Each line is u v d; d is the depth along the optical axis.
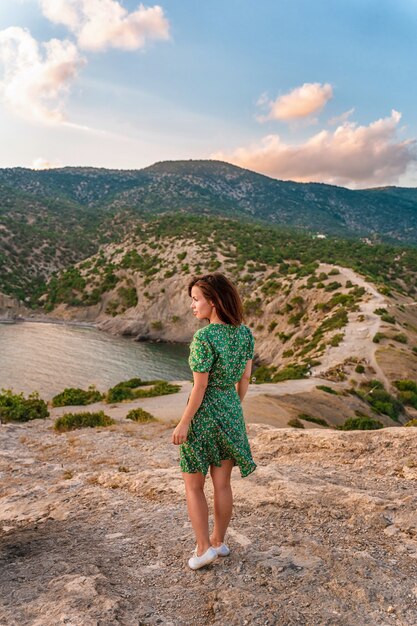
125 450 10.48
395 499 4.92
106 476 7.07
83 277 150.38
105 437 12.67
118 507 5.39
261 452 7.81
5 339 101.06
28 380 71.88
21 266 166.25
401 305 94.06
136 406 31.20
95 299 139.38
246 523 4.30
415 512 4.46
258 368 92.44
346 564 3.48
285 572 3.38
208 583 3.29
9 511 5.80
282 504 4.75
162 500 5.48
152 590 3.29
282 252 148.75
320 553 3.65
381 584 3.21
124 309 133.88
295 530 4.11
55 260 179.62
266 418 30.09
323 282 109.94
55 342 102.25
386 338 72.62
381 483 5.69
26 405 21.97
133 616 2.93
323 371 61.62
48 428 16.30
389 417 48.41
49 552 4.12
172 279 134.00
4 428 15.42
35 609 3.01
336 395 47.31
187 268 136.25
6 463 9.62
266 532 4.07
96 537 4.43
